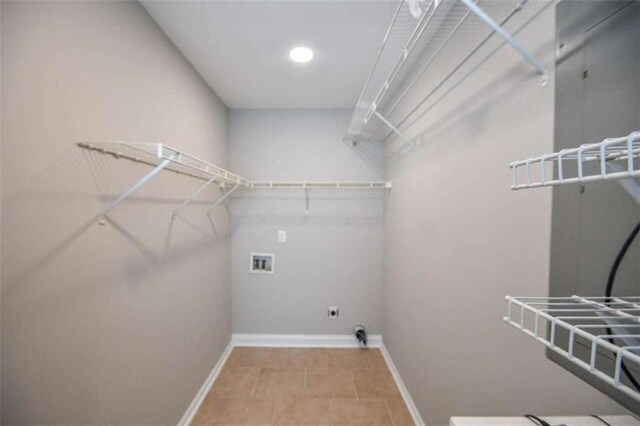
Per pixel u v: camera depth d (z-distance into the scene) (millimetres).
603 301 487
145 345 1312
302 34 1520
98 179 1013
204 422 1739
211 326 2164
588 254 553
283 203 2697
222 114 2473
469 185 1122
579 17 580
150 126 1353
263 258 2713
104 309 1050
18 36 743
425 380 1584
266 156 2684
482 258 1033
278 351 2600
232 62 1813
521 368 833
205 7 1301
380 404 1903
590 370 338
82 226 943
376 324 2705
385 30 1482
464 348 1164
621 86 487
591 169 541
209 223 2129
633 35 466
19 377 760
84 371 959
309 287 2732
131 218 1204
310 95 2359
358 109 1967
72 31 901
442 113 1370
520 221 833
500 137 927
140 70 1271
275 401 1926
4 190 719
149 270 1341
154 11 1324
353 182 2461
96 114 1002
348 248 2717
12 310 741
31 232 778
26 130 763
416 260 1733
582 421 544
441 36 1249
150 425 1353
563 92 625
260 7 1310
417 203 1716
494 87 961
